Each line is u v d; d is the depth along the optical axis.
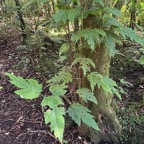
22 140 2.28
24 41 3.80
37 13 3.69
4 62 3.54
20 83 1.11
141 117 2.55
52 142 2.24
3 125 2.46
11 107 2.72
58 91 1.17
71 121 2.34
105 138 2.24
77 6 1.40
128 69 3.33
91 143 2.22
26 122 2.49
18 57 3.62
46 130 2.38
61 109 1.09
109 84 1.49
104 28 1.61
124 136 2.32
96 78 1.49
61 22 1.54
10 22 4.02
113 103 2.46
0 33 4.17
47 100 1.09
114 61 3.39
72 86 2.02
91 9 1.44
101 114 2.20
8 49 3.90
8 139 2.29
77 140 2.23
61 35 3.67
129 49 3.57
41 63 3.30
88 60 1.57
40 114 2.58
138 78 3.17
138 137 2.37
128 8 3.11
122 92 2.71
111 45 1.45
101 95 2.12
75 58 1.62
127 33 1.46
